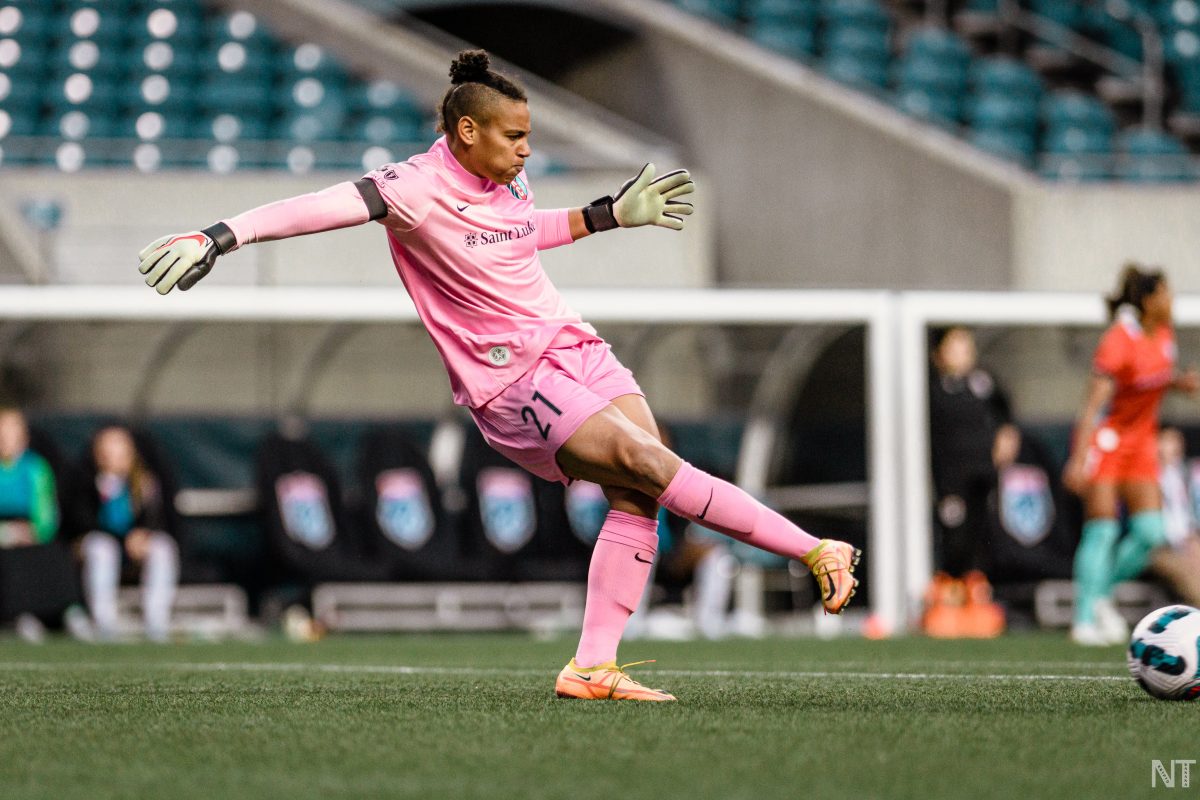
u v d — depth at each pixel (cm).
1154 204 5134
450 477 4381
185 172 4831
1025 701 1455
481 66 1433
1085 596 3044
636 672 2048
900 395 3953
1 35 5831
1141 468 3028
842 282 5334
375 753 1070
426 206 1412
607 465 1401
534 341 1426
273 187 4847
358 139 5588
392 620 4109
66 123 5628
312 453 3997
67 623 3688
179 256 1309
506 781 947
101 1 5909
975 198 5141
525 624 4178
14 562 3528
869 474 4209
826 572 1359
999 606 4228
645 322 4000
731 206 5584
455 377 1452
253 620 4206
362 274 4650
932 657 2480
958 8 6669
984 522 3959
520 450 1445
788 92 5475
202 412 4291
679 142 5778
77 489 3719
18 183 4744
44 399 4206
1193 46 6600
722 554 3978
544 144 5381
